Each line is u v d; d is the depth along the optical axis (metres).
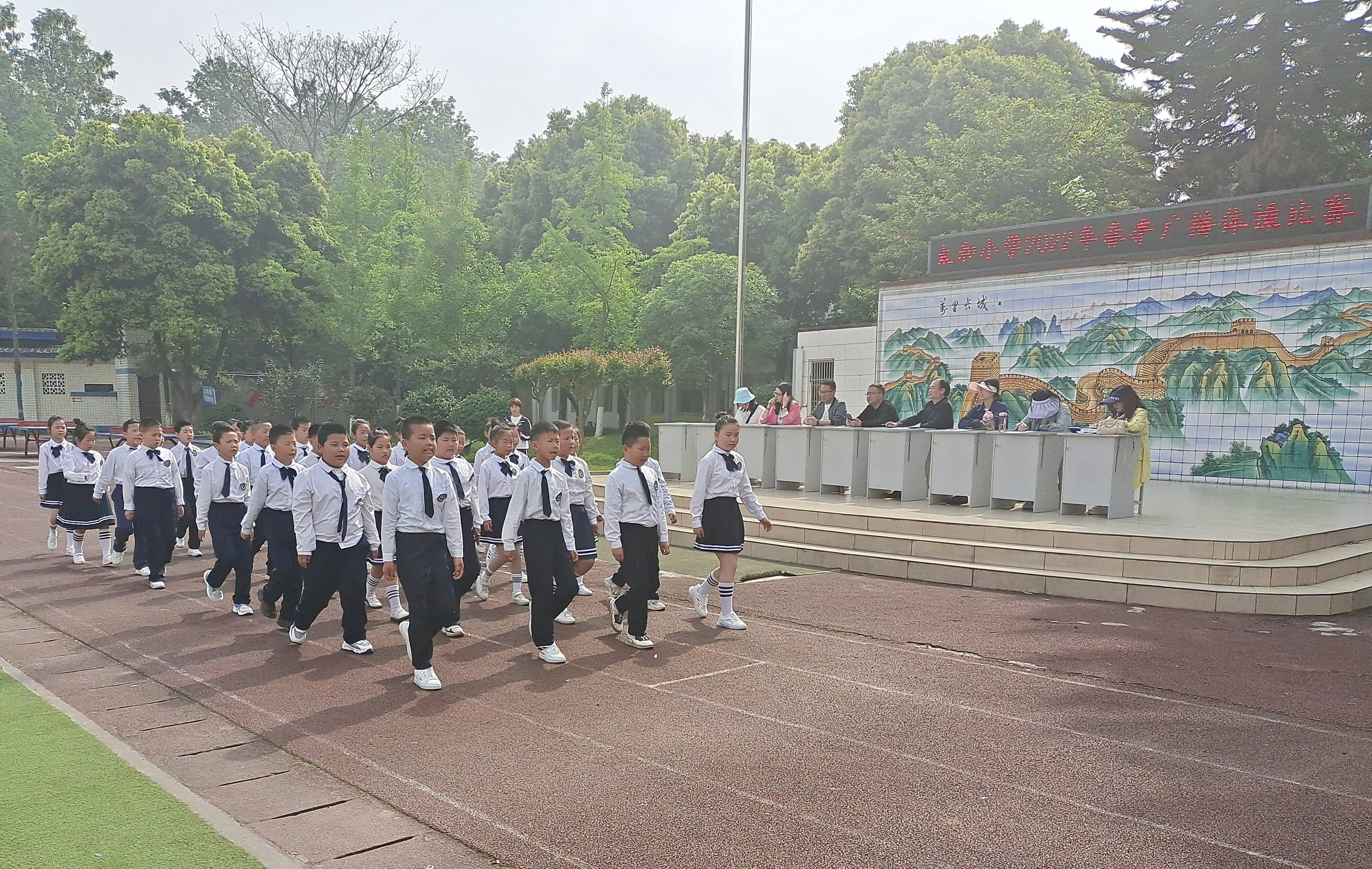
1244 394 13.15
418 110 47.62
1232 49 20.16
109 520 10.77
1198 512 10.33
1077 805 3.90
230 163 29.52
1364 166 20.45
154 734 4.86
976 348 16.41
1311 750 4.54
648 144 40.81
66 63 42.81
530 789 4.09
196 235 28.70
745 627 7.25
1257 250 12.98
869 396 12.88
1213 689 5.52
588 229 28.89
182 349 29.38
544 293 30.27
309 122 46.12
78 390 34.22
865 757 4.46
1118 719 5.00
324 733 4.84
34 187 28.00
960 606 7.91
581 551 7.14
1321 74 19.36
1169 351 13.93
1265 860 3.41
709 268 27.73
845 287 29.38
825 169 31.72
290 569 7.07
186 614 7.79
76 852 3.40
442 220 30.73
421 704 5.32
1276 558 8.14
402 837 3.63
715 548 7.18
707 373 29.03
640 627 6.60
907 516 10.12
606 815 3.81
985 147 23.91
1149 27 21.12
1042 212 22.42
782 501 11.71
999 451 10.73
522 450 10.60
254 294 30.08
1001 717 5.05
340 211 30.89
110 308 27.45
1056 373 15.28
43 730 4.80
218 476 7.91
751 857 3.44
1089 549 8.74
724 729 4.88
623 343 28.56
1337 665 6.00
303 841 3.60
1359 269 12.06
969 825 3.71
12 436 32.97
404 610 8.01
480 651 6.56
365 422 8.98
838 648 6.58
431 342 30.06
